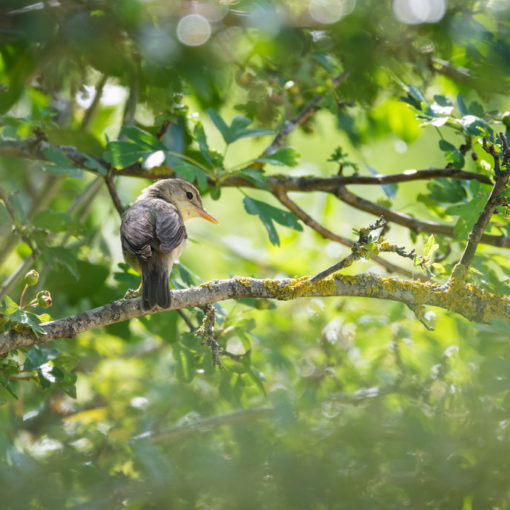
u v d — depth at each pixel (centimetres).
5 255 1180
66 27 688
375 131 1473
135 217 959
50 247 1027
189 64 727
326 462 699
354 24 756
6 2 689
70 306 1252
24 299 1160
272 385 1227
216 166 1041
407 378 1058
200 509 692
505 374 760
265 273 1616
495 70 816
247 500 664
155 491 740
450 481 696
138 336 1378
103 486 797
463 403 814
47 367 810
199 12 723
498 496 687
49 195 1346
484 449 728
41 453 999
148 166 976
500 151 848
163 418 1124
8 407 1121
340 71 1162
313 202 1739
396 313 1200
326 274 776
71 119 1422
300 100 1116
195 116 1059
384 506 680
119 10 675
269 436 847
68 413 1248
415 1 746
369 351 1196
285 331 1361
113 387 1265
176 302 779
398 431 773
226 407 1171
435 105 961
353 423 758
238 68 981
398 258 1662
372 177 1126
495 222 1041
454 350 998
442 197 1115
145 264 897
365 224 1806
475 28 809
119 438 1044
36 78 1045
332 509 665
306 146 1730
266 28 747
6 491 740
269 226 1016
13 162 1229
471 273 855
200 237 1658
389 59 856
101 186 1353
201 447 759
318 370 1188
